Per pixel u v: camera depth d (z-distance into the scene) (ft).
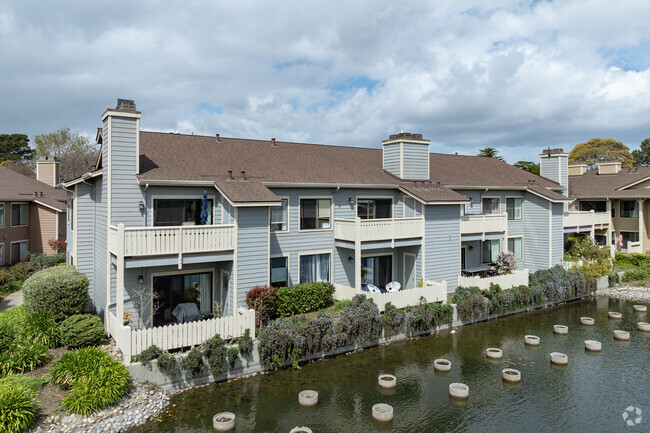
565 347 63.36
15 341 49.65
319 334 56.49
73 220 75.41
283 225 70.69
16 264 97.86
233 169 69.10
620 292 96.58
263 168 72.59
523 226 103.55
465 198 82.38
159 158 65.77
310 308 66.80
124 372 43.60
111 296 56.90
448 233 82.02
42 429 37.81
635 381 52.01
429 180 87.04
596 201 129.80
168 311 60.54
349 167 84.69
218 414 41.50
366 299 63.41
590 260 100.17
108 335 56.29
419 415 43.73
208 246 56.65
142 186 58.59
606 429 41.42
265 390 48.08
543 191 100.27
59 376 43.42
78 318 53.62
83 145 225.76
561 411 44.83
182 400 45.27
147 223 59.11
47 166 134.82
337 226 75.20
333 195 75.77
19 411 37.50
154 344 47.01
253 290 59.21
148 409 42.47
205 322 50.42
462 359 58.23
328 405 45.32
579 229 114.42
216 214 64.44
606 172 144.66
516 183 103.60
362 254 79.36
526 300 80.74
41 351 48.08
